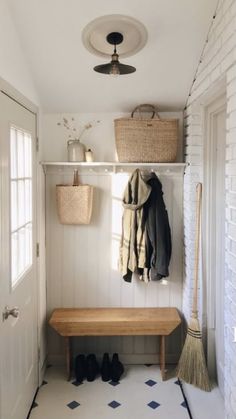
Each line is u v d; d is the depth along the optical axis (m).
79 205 2.99
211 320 2.90
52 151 3.13
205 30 2.26
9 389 2.10
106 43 2.32
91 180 3.15
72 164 2.99
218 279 2.80
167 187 3.16
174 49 2.41
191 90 2.83
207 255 2.89
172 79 2.73
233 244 1.89
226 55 1.93
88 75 2.66
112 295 3.23
